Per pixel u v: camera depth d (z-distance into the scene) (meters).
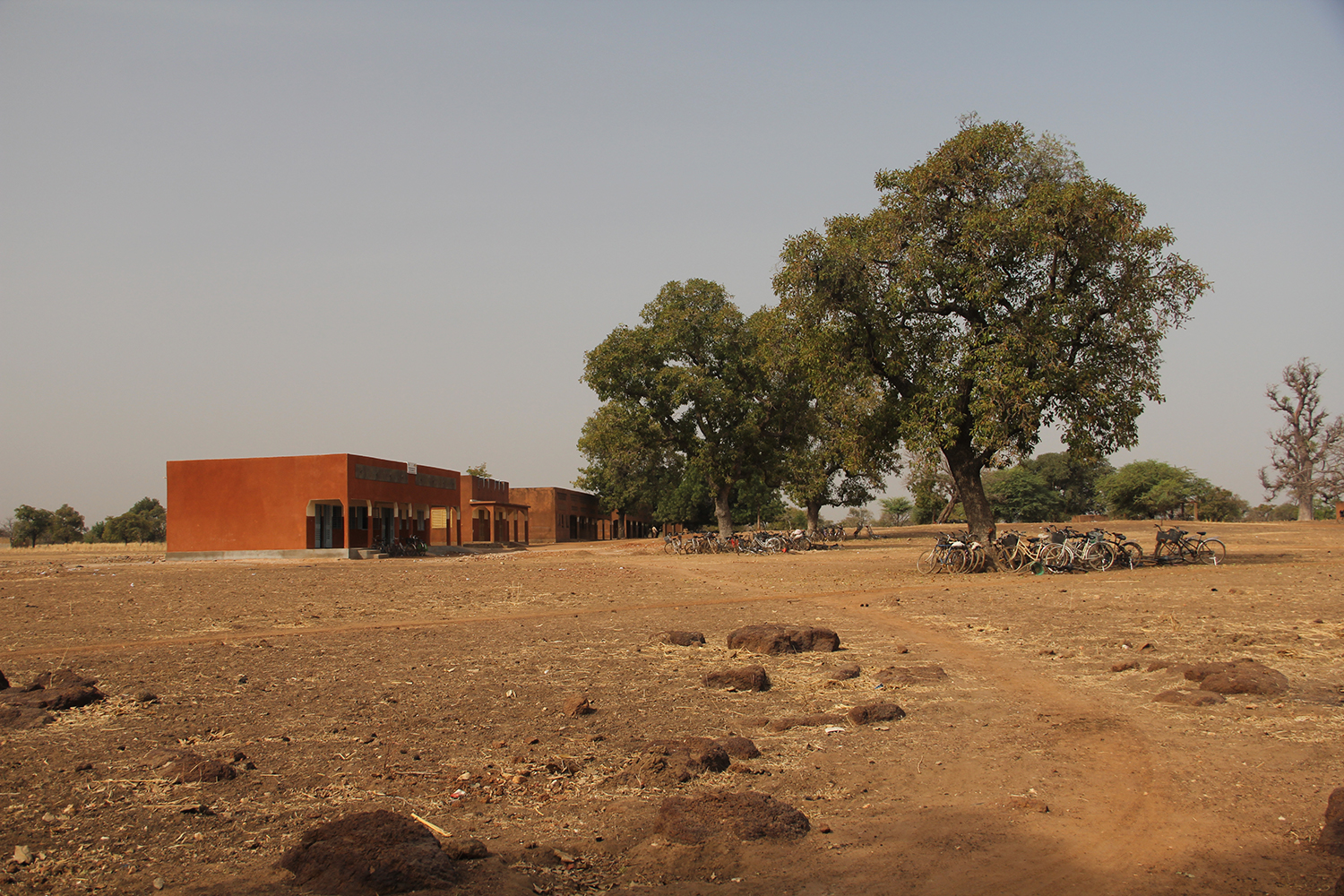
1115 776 5.65
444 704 7.83
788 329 25.58
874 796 5.36
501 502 66.12
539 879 4.12
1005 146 22.00
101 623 14.58
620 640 11.88
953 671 9.22
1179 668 8.70
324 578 25.97
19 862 4.24
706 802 4.85
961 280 22.25
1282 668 8.87
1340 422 62.84
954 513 99.69
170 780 5.57
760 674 8.48
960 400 22.39
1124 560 21.88
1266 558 24.09
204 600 18.70
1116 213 20.83
